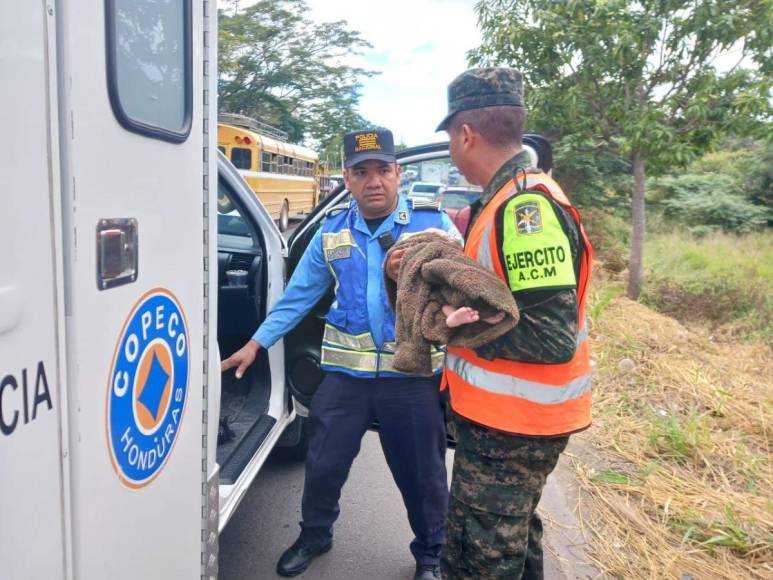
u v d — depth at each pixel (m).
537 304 1.67
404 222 2.54
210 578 1.98
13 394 1.00
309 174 22.39
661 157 6.68
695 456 3.82
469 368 1.85
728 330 6.82
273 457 3.78
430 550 2.68
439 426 2.58
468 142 1.88
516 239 1.70
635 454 3.89
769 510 3.23
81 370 1.18
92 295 1.21
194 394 1.74
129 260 1.34
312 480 2.67
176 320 1.59
